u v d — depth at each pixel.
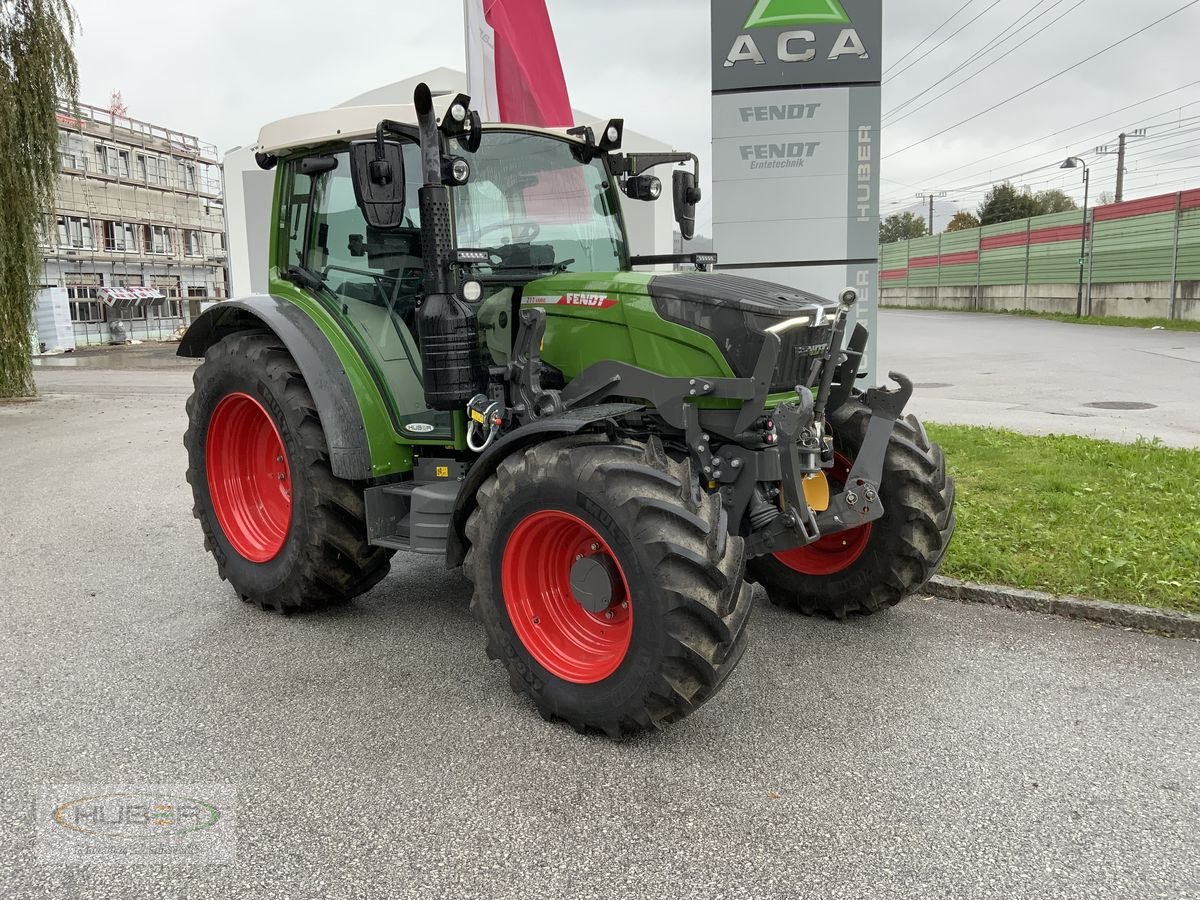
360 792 3.10
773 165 7.41
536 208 4.37
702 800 3.04
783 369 3.65
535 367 3.89
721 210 7.54
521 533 3.58
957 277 43.22
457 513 3.84
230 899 2.56
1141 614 4.49
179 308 44.59
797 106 7.32
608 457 3.35
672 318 3.71
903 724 3.56
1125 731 3.49
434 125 3.70
